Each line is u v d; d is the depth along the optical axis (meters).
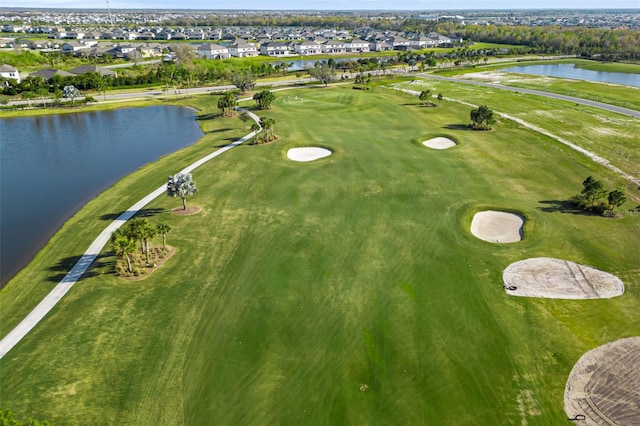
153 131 77.25
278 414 21.77
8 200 49.25
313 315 28.59
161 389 23.25
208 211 43.47
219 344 26.28
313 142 64.06
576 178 50.38
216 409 22.08
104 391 23.12
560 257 34.59
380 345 26.00
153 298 30.42
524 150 59.75
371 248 36.19
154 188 49.72
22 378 23.94
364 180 50.22
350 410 21.89
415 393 22.78
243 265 34.19
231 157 58.75
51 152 66.50
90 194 50.56
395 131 69.81
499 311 28.61
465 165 54.41
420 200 44.94
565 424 20.94
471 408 21.88
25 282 32.72
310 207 43.91
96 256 35.91
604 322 27.52
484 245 36.44
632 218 40.66
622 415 21.33
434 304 29.39
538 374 23.77
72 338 26.83
